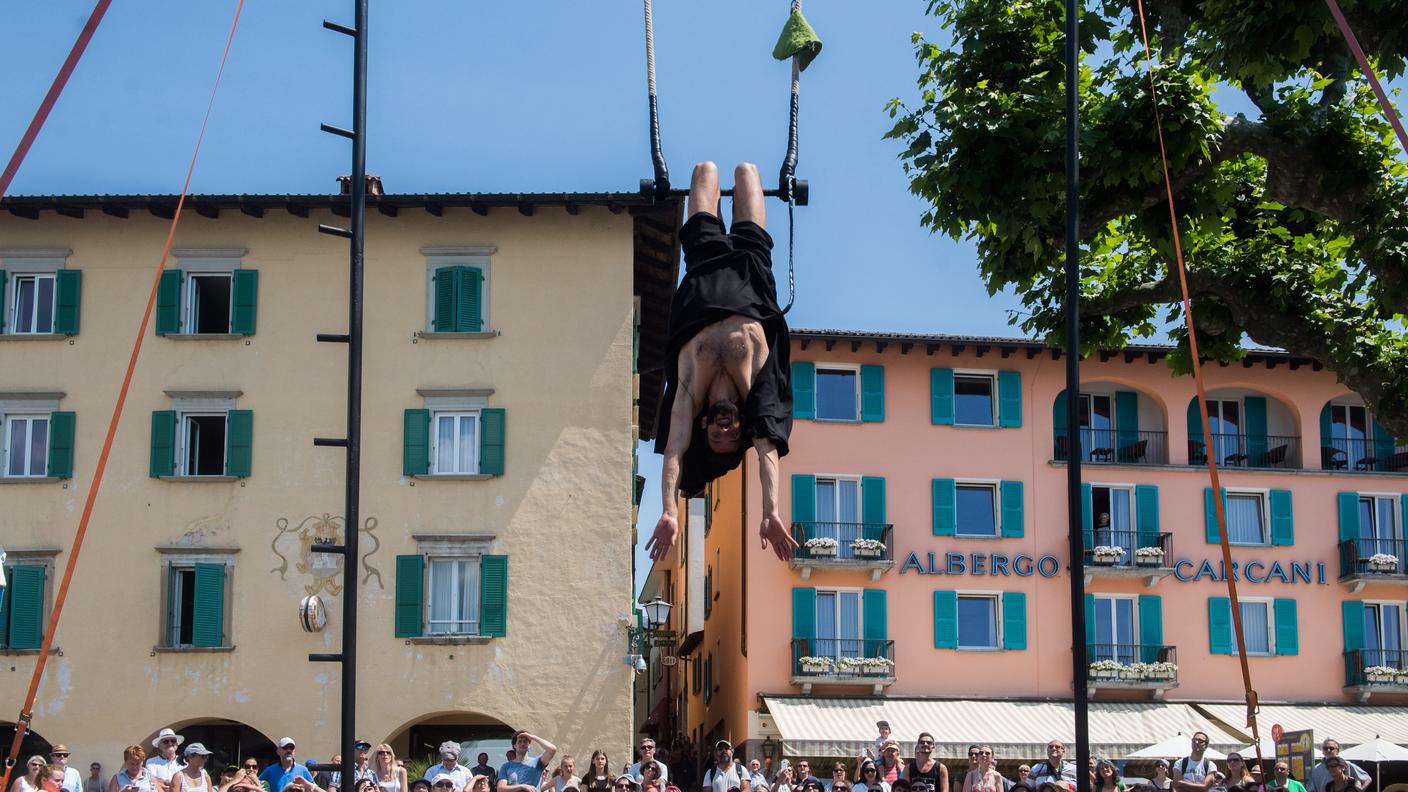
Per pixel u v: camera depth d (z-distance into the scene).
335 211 31.98
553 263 31.98
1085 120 14.01
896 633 37.12
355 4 11.37
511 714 30.17
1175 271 15.70
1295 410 39.91
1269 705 37.97
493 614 30.47
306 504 30.88
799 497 37.25
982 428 38.28
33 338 31.39
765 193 7.14
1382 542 39.25
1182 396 39.47
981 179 14.11
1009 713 36.56
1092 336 16.88
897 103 14.87
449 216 32.12
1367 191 14.07
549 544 30.86
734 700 38.84
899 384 38.22
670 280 34.50
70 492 30.80
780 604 36.94
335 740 30.02
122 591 30.45
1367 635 39.00
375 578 30.64
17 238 31.77
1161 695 37.62
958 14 15.40
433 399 31.47
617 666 30.38
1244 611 38.53
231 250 31.83
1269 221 16.16
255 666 30.20
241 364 31.42
